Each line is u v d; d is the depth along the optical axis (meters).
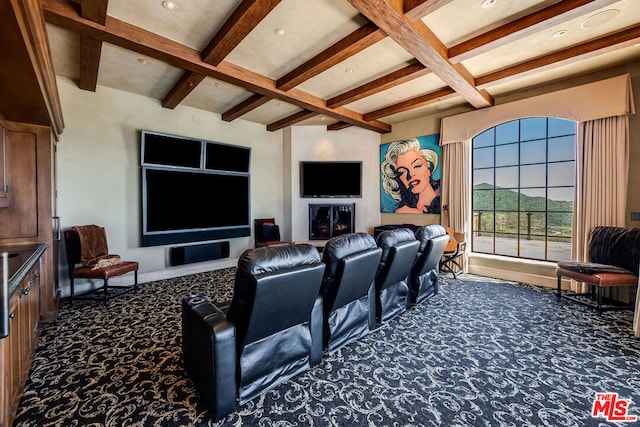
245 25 2.50
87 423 1.56
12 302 1.51
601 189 3.61
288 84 3.72
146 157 4.25
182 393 1.81
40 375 2.01
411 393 1.81
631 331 2.70
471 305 3.38
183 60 3.06
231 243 5.59
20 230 2.71
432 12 2.49
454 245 4.69
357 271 2.15
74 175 3.80
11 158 2.65
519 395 1.79
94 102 3.95
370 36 2.70
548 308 3.29
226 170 5.31
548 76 3.84
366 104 4.84
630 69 3.46
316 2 2.40
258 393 1.75
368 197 6.14
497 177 5.34
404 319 2.97
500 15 2.56
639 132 3.41
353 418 1.60
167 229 4.52
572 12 2.34
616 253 3.25
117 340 2.53
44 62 1.93
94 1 2.21
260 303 1.54
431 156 5.41
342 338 2.35
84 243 3.54
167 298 3.64
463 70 3.53
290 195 6.20
